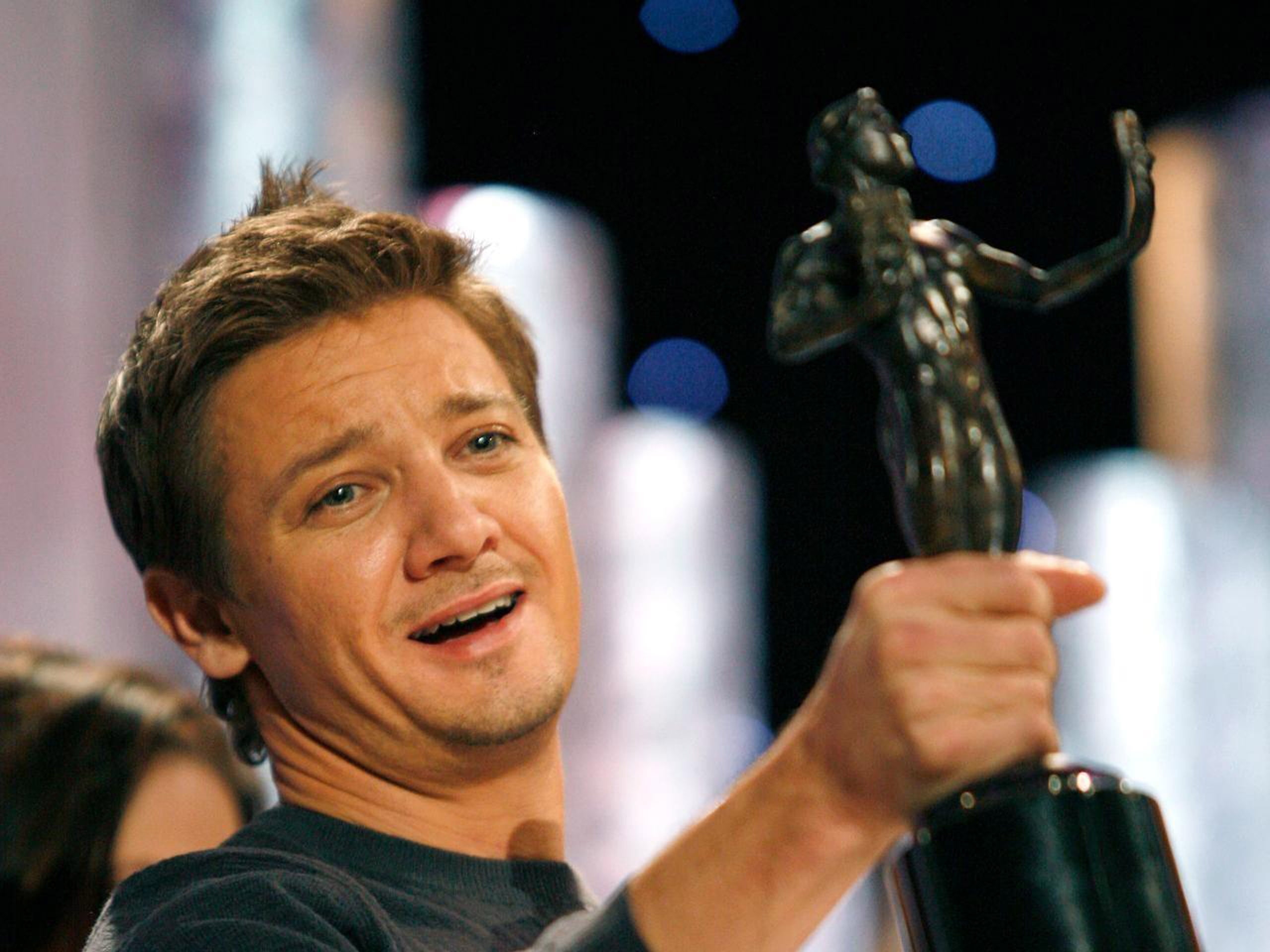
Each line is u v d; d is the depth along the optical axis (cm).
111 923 478
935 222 346
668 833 1681
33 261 1079
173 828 729
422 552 508
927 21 1781
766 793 363
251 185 1161
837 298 333
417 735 513
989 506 328
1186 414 1758
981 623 324
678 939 370
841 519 1939
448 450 521
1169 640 1686
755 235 1805
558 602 528
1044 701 323
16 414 1073
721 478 1758
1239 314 1723
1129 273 1869
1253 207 1712
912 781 324
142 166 1130
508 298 574
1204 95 1733
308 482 514
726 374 1853
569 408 1670
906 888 321
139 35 1130
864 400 1923
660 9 1741
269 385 518
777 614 1942
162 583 558
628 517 1698
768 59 1780
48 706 732
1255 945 1627
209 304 525
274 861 479
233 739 588
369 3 1245
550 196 1731
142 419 546
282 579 518
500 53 1705
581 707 1688
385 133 1262
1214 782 1656
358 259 525
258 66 1179
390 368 518
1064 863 305
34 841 712
